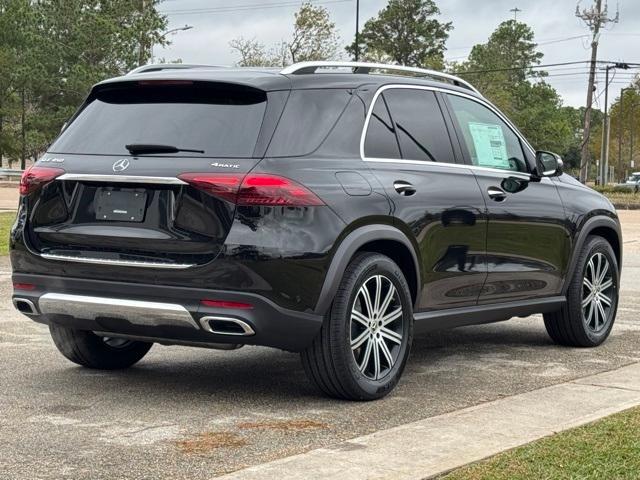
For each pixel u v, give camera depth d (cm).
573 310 773
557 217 744
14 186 4522
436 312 646
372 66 631
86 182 571
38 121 5488
